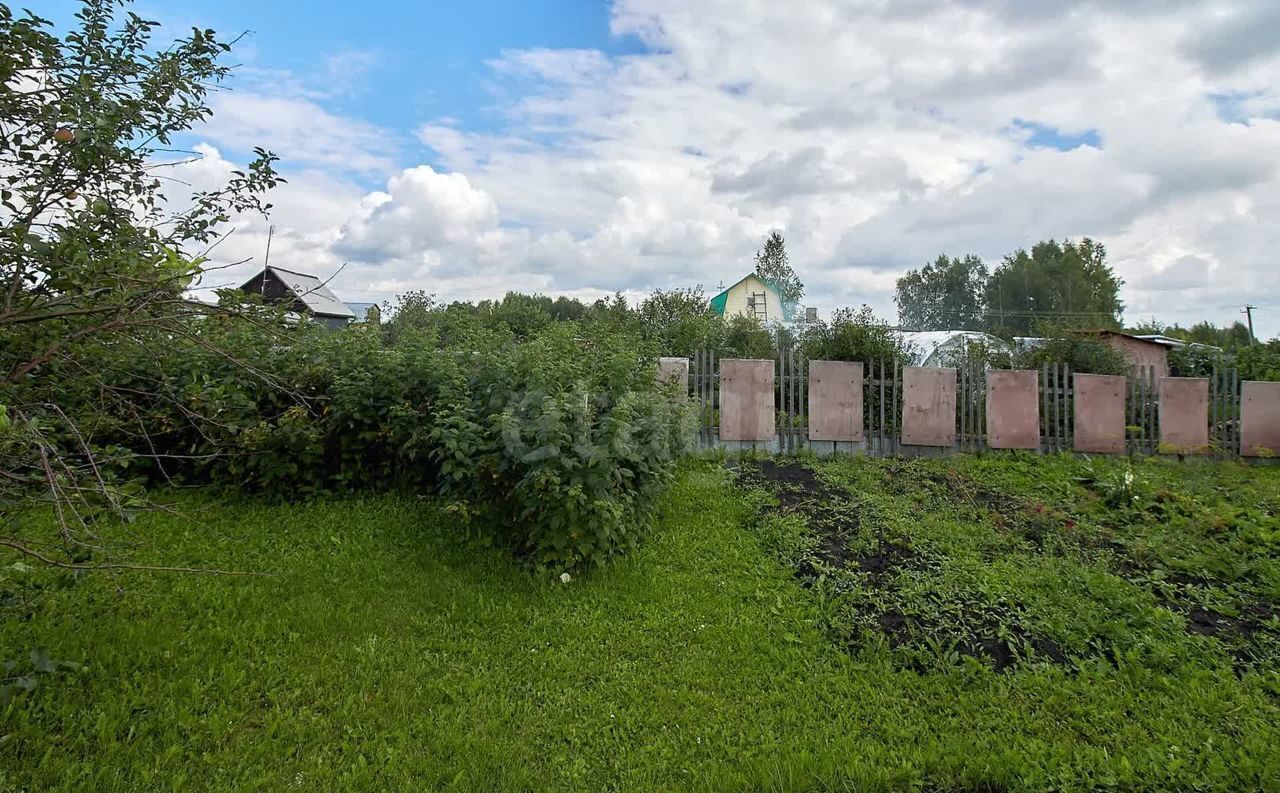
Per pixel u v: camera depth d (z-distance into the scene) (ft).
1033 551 20.06
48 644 12.60
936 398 32.99
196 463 22.25
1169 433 34.32
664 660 13.96
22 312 9.62
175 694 11.67
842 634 15.02
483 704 12.12
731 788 10.26
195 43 11.87
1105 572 18.17
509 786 10.17
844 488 25.57
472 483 19.51
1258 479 30.37
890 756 11.06
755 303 135.64
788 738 11.56
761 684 13.25
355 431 22.62
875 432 33.73
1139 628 15.31
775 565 18.61
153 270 10.71
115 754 10.16
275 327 12.75
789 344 48.75
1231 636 15.25
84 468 11.18
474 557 18.20
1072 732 11.82
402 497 22.47
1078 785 10.41
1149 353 49.11
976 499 25.18
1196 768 10.81
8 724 10.44
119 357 12.45
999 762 10.81
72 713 10.89
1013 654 14.11
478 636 14.47
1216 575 18.76
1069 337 39.01
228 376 19.86
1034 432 33.17
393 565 17.61
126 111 10.63
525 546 18.31
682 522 21.75
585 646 14.30
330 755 10.60
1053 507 24.63
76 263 9.38
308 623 14.37
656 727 11.82
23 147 10.01
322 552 18.35
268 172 12.89
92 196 10.87
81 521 9.29
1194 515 23.27
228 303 11.77
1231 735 11.84
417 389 23.00
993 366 38.83
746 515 22.43
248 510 21.22
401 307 65.62
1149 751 11.14
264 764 10.30
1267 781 10.41
